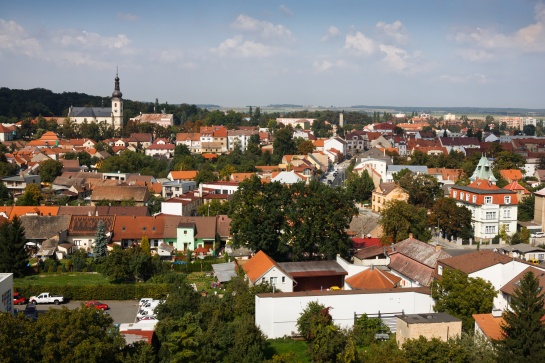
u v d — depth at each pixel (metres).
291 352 67.38
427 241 119.31
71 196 182.75
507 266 81.44
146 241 121.19
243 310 82.06
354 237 128.38
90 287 98.12
